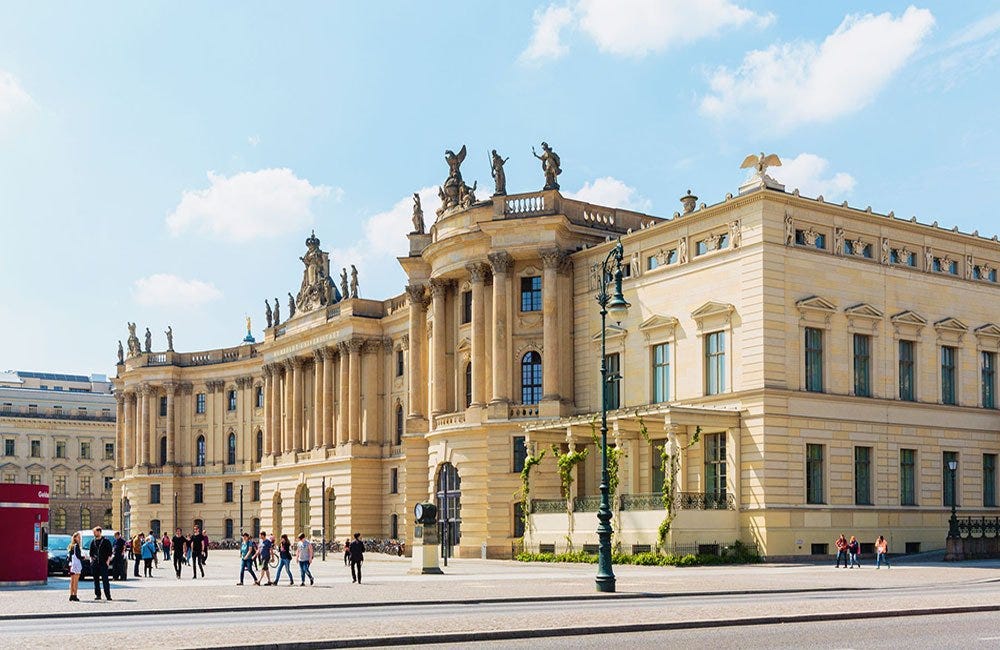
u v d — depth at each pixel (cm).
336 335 12644
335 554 11594
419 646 2977
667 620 3456
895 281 8106
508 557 8706
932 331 8294
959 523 7819
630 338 8469
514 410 8925
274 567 8350
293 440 13550
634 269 8506
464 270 9506
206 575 7144
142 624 3609
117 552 6303
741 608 3912
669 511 7125
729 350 7594
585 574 6325
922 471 8106
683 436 7744
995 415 8631
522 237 9019
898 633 3203
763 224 7406
